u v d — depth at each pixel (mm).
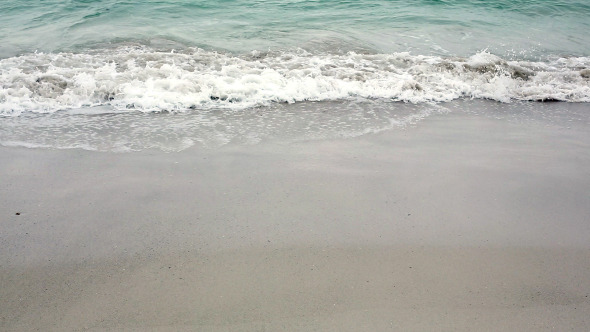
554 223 3742
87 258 3219
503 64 7617
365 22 9945
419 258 3275
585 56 8469
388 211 3832
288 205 3893
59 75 6621
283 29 9297
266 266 3164
